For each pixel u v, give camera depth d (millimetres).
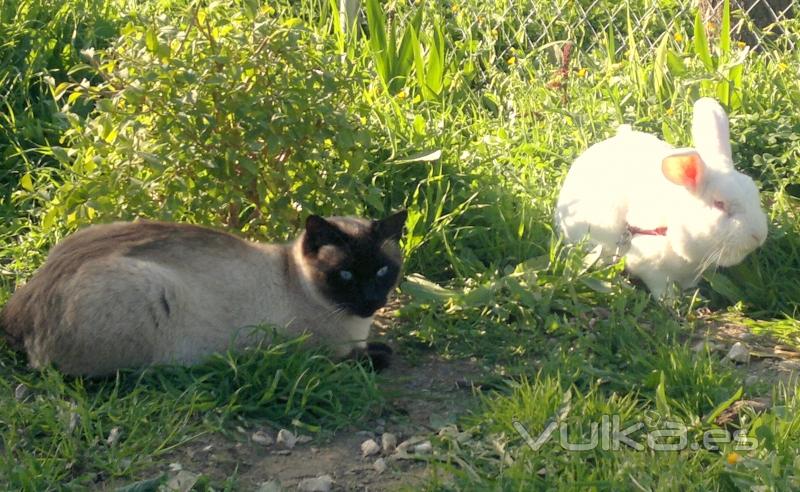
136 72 2221
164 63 2213
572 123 2686
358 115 2510
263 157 2277
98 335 2016
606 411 1969
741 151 2553
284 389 2035
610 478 1854
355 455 1973
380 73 2828
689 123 2627
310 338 2123
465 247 2402
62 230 2336
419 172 2482
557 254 2354
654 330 2211
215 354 2055
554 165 2619
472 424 1998
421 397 2086
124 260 2035
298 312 2117
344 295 2104
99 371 2041
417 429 2025
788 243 2385
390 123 2531
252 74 2252
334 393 2051
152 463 1924
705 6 3033
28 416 1968
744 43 2912
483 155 2562
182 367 2053
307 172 2297
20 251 2330
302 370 2053
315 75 2266
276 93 2244
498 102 2824
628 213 2316
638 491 1843
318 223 2090
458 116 2748
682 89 2697
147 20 2301
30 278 2230
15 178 2531
